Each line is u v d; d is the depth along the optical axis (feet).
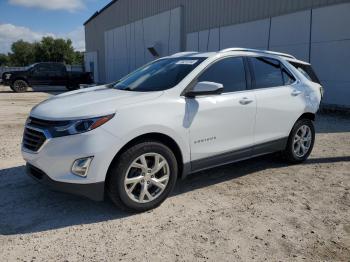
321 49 41.52
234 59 16.24
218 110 14.80
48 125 12.35
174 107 13.57
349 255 10.68
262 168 18.67
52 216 13.02
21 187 15.71
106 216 13.02
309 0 42.39
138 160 12.85
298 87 18.74
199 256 10.53
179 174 14.53
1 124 31.71
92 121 12.00
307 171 18.28
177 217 12.96
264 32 49.37
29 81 75.66
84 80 80.74
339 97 40.11
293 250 10.91
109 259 10.36
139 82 15.70
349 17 38.09
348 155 21.35
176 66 15.61
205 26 62.34
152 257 10.46
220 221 12.68
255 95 16.35
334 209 13.75
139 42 92.07
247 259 10.40
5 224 12.40
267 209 13.69
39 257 10.44
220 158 15.30
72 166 11.92
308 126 19.52
